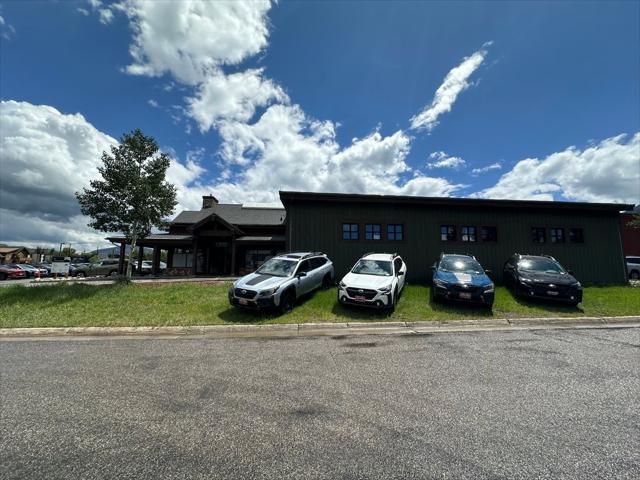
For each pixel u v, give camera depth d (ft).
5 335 20.92
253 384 12.55
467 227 47.11
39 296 31.91
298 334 21.11
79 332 21.40
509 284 36.17
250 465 7.57
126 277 47.06
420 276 45.09
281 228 76.69
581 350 17.44
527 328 22.91
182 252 75.31
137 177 46.88
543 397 11.43
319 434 8.93
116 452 8.09
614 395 11.64
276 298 24.90
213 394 11.60
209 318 24.31
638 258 68.03
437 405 10.75
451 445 8.40
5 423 9.54
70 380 12.99
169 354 16.60
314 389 12.05
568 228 48.57
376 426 9.37
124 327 21.91
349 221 45.37
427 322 23.94
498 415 10.07
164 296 32.22
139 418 9.84
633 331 22.15
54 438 8.73
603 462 7.74
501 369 14.37
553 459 7.84
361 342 19.03
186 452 8.10
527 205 46.73
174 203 52.24
